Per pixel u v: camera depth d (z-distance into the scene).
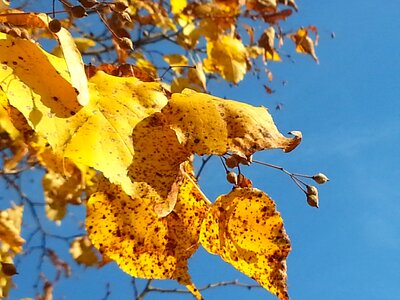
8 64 0.22
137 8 0.80
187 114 0.22
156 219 0.25
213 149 0.22
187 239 0.25
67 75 0.23
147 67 0.72
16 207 0.48
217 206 0.25
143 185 0.21
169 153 0.22
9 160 0.66
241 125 0.22
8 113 0.24
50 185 0.69
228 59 0.73
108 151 0.21
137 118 0.22
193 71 0.68
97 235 0.25
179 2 0.76
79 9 0.27
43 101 0.22
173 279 0.25
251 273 0.24
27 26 0.25
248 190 0.24
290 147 0.22
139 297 0.70
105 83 0.23
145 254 0.25
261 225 0.24
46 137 0.21
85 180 0.71
